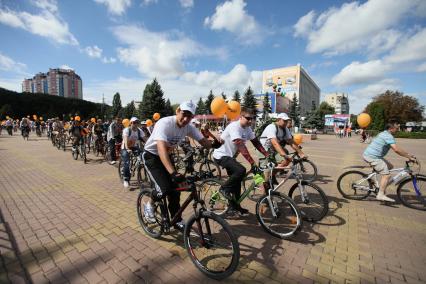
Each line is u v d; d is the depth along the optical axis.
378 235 3.46
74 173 7.04
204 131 7.19
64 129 12.91
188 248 2.73
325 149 15.09
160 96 42.06
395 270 2.66
